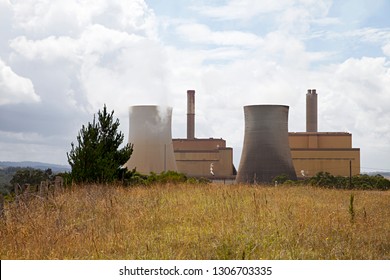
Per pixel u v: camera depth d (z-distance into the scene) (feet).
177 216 79.82
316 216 76.38
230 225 68.54
